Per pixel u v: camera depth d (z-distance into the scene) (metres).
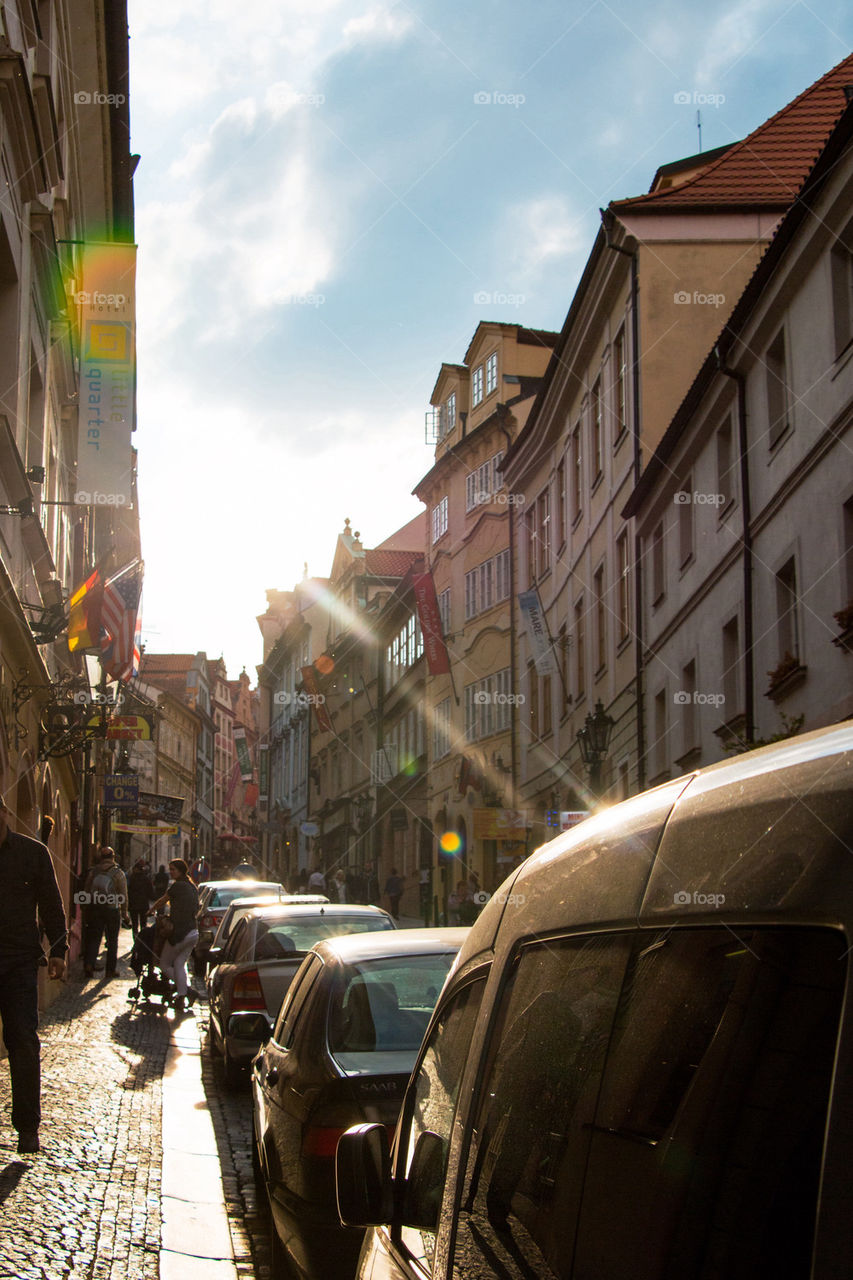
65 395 18.41
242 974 11.14
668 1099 1.83
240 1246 6.38
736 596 18.36
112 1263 5.64
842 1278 1.37
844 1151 1.41
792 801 1.71
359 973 6.33
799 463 15.49
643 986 2.01
